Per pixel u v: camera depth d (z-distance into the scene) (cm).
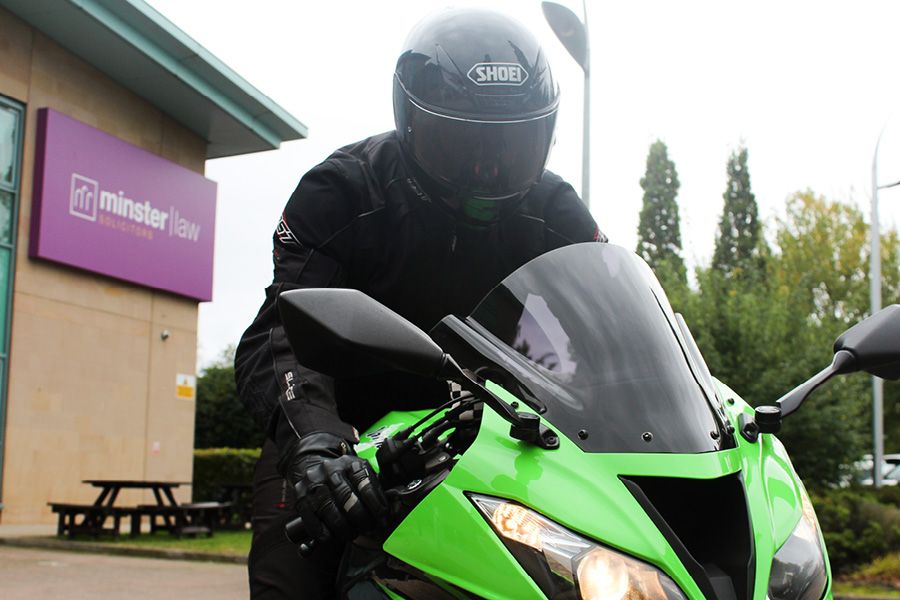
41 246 1606
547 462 176
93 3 1600
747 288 1614
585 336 197
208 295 1981
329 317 178
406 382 273
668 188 5025
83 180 1692
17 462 1564
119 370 1783
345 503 189
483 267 283
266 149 2077
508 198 259
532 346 202
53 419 1636
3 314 1566
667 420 181
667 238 4962
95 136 1722
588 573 159
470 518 173
